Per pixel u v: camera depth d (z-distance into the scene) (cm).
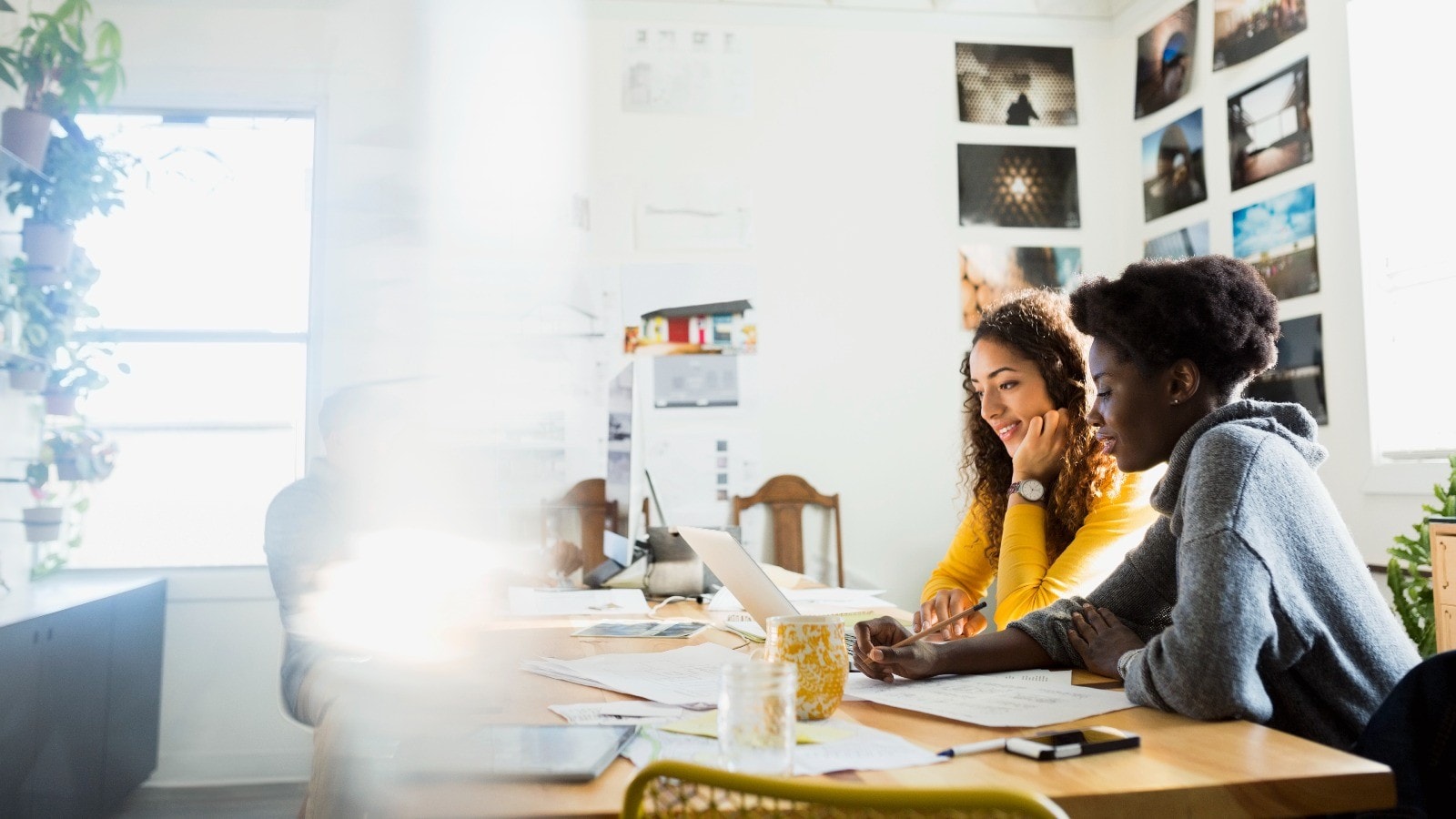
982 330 181
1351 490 304
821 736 83
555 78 31
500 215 31
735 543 130
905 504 384
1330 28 312
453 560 35
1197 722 86
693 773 56
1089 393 167
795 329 383
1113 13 413
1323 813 69
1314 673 95
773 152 388
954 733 85
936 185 396
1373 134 302
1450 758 79
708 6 388
